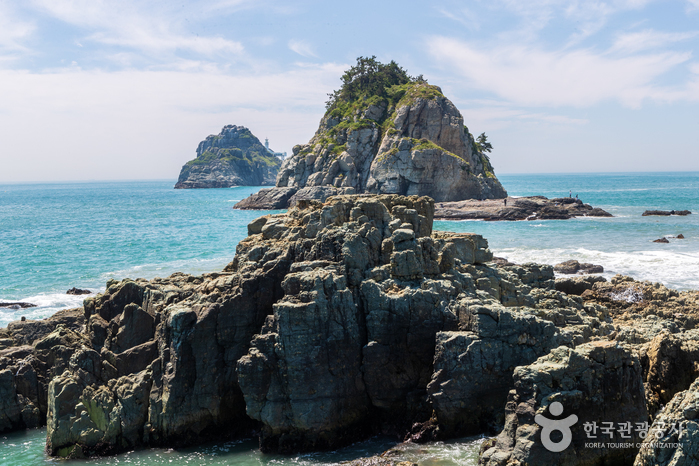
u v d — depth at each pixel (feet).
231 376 87.92
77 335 99.30
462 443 76.48
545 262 205.98
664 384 79.00
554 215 389.19
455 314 84.28
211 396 86.17
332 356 82.48
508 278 106.63
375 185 526.98
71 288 183.83
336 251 91.15
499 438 68.69
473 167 580.71
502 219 391.45
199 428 86.17
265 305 90.89
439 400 77.66
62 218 468.34
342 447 81.66
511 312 80.07
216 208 588.91
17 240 307.17
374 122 582.35
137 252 255.09
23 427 92.38
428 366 84.94
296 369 80.43
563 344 79.61
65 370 89.92
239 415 89.45
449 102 572.92
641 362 82.74
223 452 82.33
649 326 100.07
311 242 94.07
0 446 85.71
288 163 601.21
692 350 77.56
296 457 79.05
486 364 78.13
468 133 596.70
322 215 98.32
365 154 567.59
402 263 89.76
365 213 98.48
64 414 83.97
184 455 81.66
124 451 83.82
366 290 86.63
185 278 105.70
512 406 68.44
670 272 181.06
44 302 164.45
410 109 564.71
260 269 92.73
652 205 489.67
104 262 229.25
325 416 80.69
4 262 232.94
